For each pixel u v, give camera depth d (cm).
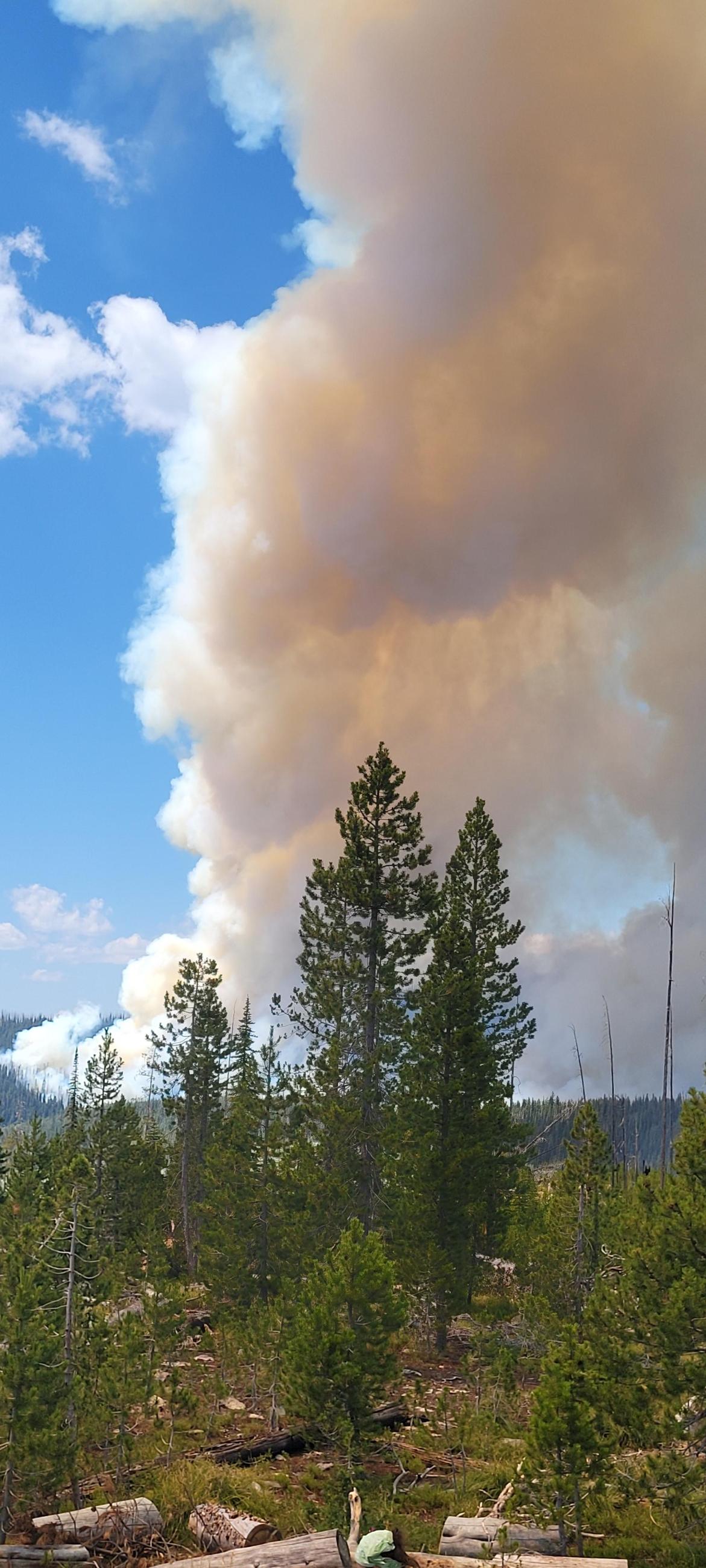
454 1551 1562
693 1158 1834
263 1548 1277
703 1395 1675
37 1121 4772
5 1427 1706
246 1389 2716
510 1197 4238
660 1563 1566
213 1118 6162
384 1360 2036
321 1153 3903
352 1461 1961
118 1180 4909
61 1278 2200
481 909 4750
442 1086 3819
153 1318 2575
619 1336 1805
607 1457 1672
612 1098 5531
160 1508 1688
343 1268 2123
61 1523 1552
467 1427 2317
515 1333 3309
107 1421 1981
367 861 4412
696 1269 1773
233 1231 3866
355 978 4303
